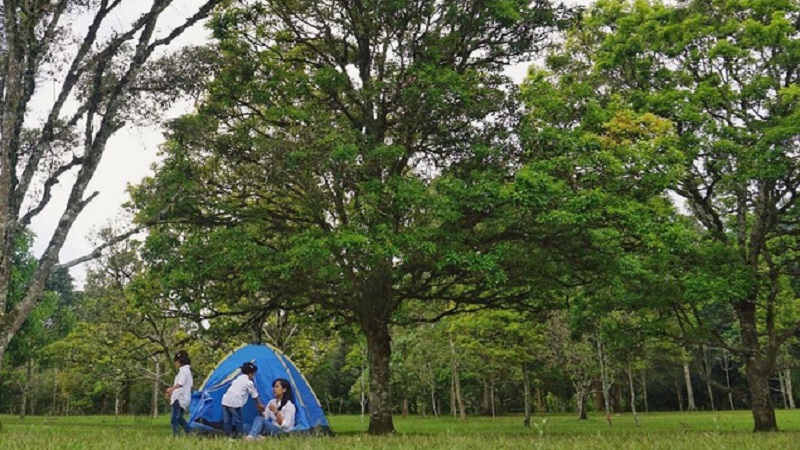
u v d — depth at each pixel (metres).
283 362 15.20
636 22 20.11
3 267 12.66
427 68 15.59
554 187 13.71
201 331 20.62
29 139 14.83
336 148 14.19
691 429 19.75
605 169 15.02
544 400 59.03
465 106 15.98
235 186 17.20
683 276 18.48
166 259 17.73
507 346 29.02
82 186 13.06
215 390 14.01
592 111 16.80
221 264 15.20
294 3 17.58
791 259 20.62
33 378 52.84
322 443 9.09
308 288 16.27
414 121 16.47
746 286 17.70
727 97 18.48
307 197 15.70
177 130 16.16
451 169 16.67
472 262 13.61
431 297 17.66
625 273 15.84
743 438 11.30
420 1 16.62
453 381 43.41
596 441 10.06
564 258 16.27
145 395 51.91
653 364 50.19
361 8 17.05
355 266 15.39
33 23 13.20
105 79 14.72
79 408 58.69
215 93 16.97
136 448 7.79
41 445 7.98
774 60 17.95
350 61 19.05
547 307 19.27
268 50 18.58
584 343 30.39
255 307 18.73
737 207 21.03
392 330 44.78
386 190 14.23
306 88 16.73
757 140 17.50
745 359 20.30
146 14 13.75
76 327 35.00
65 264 13.13
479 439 10.19
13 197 13.06
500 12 15.93
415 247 14.24
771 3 18.23
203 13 14.23
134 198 17.77
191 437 10.27
